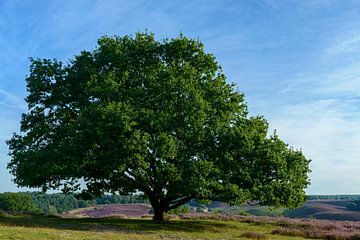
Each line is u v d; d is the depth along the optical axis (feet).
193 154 110.42
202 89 120.98
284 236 104.27
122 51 127.85
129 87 118.93
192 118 107.34
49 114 131.13
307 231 112.27
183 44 127.95
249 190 110.01
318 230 121.60
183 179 104.42
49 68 132.98
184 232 99.66
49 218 136.05
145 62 126.72
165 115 107.45
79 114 115.65
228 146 110.63
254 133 115.55
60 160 112.68
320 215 286.05
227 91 124.57
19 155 123.34
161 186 118.42
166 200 127.65
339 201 372.38
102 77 119.03
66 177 121.49
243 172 109.91
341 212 291.58
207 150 113.09
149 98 113.60
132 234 85.30
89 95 121.39
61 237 70.03
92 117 107.24
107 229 95.04
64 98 129.80
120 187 129.70
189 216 164.25
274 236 102.06
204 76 127.75
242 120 123.24
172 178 104.68
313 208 324.19
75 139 106.42
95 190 128.77
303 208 333.62
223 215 172.96
